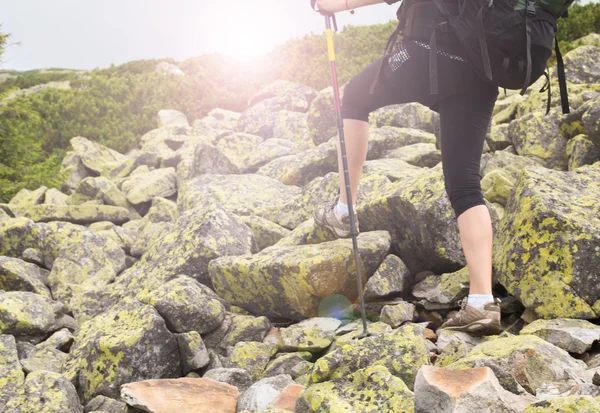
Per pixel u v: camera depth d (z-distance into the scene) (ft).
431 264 13.38
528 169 12.46
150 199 25.57
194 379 9.40
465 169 9.41
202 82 58.13
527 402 7.07
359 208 14.60
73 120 46.75
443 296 12.14
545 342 8.67
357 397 7.58
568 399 6.02
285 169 22.88
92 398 10.36
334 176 17.53
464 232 9.43
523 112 22.16
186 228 15.47
